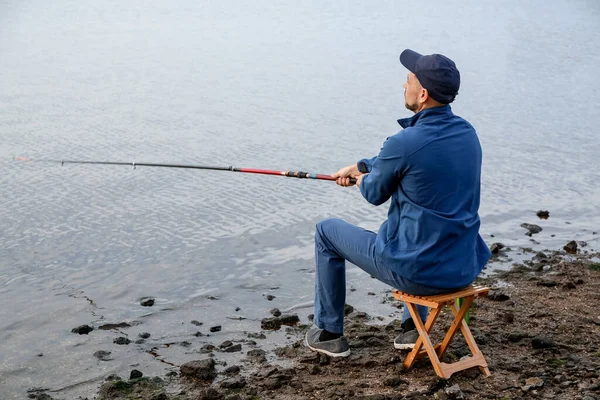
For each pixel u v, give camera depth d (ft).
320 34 82.79
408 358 16.06
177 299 22.41
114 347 19.02
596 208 31.58
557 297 21.24
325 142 41.04
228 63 64.95
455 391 14.51
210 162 37.06
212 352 18.56
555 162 38.47
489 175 36.14
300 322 20.58
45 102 49.06
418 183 14.29
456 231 14.37
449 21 94.73
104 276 24.25
